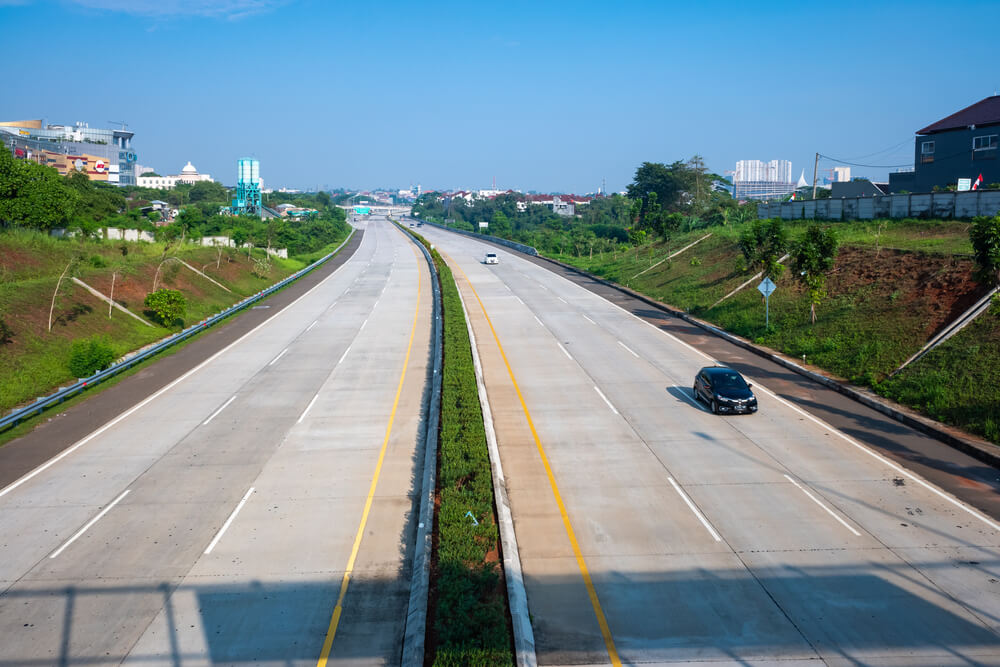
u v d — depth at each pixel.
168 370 29.42
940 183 54.91
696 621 11.50
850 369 26.05
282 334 37.00
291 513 15.91
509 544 13.74
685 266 52.19
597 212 162.00
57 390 25.70
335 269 69.50
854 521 14.93
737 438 20.23
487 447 18.30
